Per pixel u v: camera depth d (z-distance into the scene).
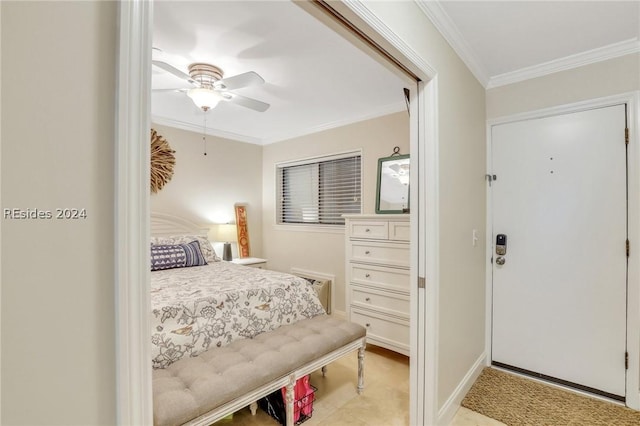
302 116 3.58
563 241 2.29
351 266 2.95
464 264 2.11
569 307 2.26
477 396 2.12
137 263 0.56
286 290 2.36
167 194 3.74
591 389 2.17
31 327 0.47
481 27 1.84
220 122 3.84
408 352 2.53
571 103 2.24
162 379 1.44
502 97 2.53
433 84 1.65
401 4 1.38
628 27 1.86
